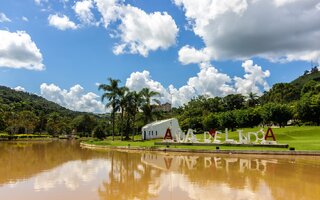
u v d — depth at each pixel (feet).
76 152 142.10
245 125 273.33
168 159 106.01
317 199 48.19
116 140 230.07
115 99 224.53
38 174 74.95
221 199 49.14
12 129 355.77
